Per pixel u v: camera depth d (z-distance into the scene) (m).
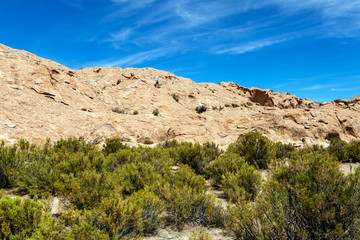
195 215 4.64
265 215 3.29
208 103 41.97
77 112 20.12
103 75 40.84
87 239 3.10
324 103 64.25
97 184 4.95
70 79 27.84
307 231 2.95
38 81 21.33
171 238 3.94
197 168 9.23
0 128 12.87
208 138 21.34
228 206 4.37
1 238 3.01
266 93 58.66
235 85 64.44
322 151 12.39
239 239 3.45
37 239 2.88
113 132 19.34
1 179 5.96
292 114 24.83
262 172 8.91
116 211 3.74
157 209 4.39
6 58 21.77
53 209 4.65
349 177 3.33
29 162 6.97
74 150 10.10
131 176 6.22
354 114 30.81
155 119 26.23
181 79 51.00
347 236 2.83
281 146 12.95
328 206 3.02
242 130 23.14
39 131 14.52
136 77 40.53
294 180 3.57
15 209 3.26
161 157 9.12
